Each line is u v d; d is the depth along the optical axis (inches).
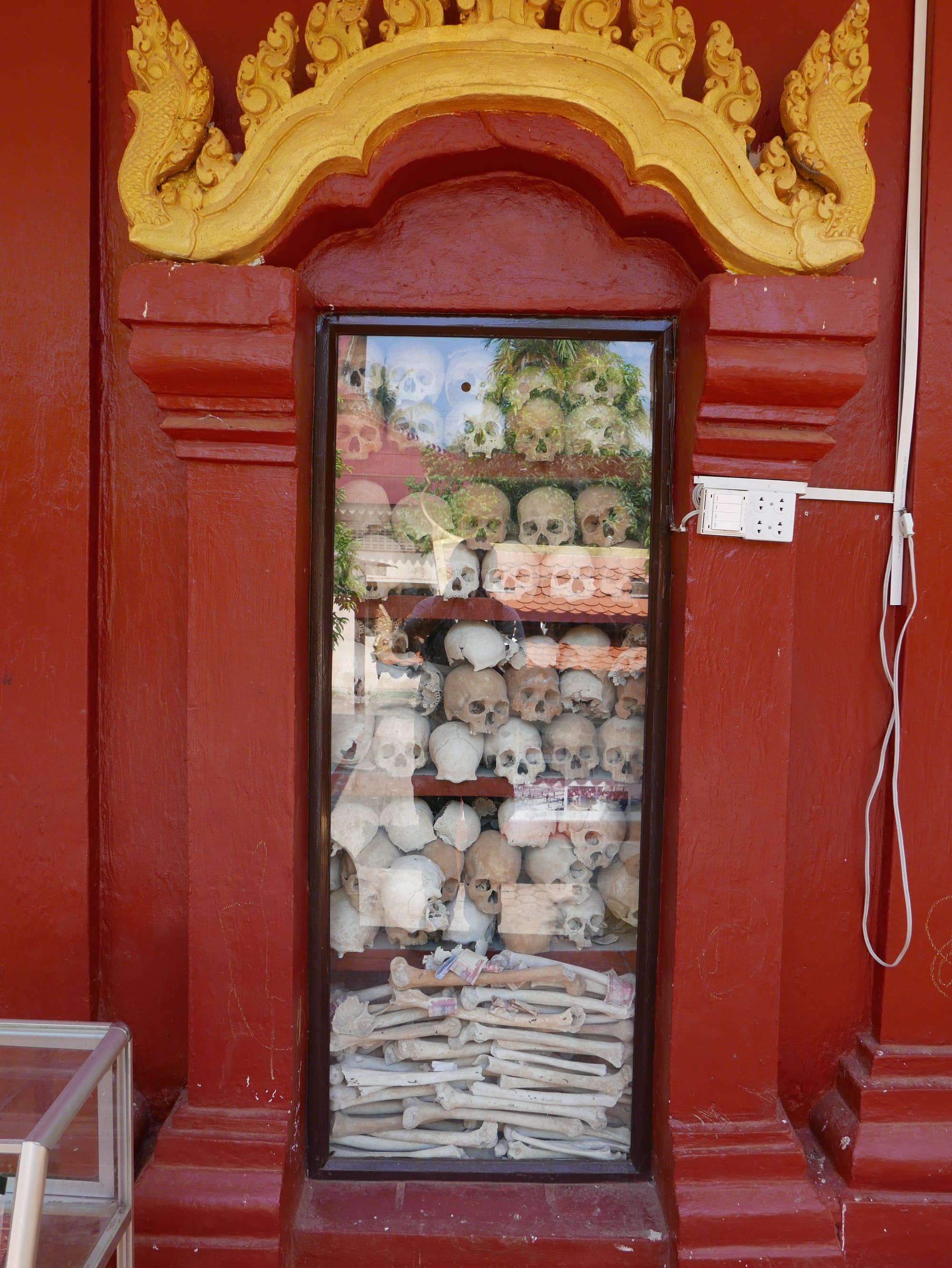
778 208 71.4
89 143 78.8
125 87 79.7
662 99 70.4
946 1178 78.8
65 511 80.3
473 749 86.7
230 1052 78.4
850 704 83.4
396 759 86.5
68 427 80.0
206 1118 78.0
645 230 76.7
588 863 86.6
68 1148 54.2
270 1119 78.0
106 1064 55.7
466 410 83.3
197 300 70.2
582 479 83.9
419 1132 85.9
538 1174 83.4
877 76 80.0
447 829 87.2
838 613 82.7
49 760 81.5
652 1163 83.7
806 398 71.9
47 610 80.7
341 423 82.4
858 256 71.3
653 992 83.4
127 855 84.2
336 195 73.0
